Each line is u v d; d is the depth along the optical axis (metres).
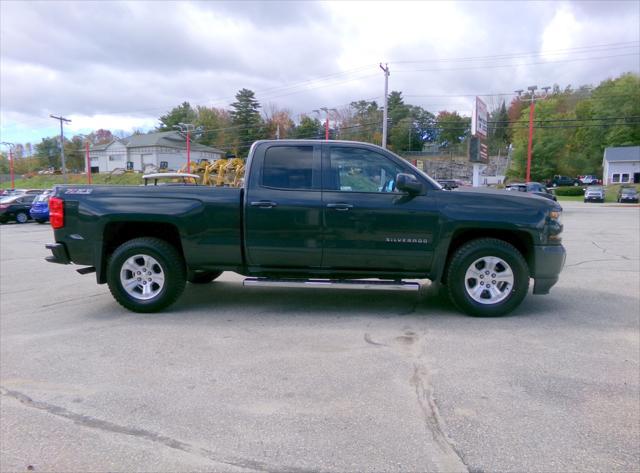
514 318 4.95
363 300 5.75
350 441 2.59
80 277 7.79
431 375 3.46
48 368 3.66
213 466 2.38
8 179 81.06
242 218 4.98
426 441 2.59
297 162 5.03
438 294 6.07
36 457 2.48
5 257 10.68
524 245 5.09
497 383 3.31
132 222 5.14
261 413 2.92
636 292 6.22
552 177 67.38
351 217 4.86
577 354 3.88
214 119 86.31
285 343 4.18
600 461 2.40
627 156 65.12
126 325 4.77
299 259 5.00
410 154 87.62
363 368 3.60
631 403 3.02
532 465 2.37
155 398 3.13
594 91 75.81
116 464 2.41
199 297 5.96
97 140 97.81
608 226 17.80
